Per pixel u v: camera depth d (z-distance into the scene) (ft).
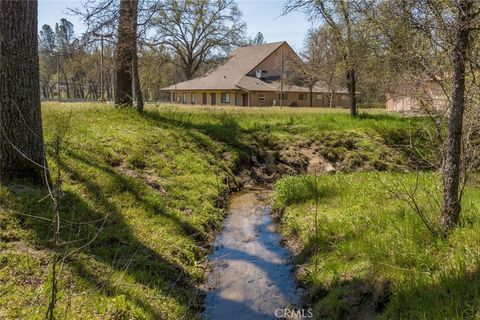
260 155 44.32
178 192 27.27
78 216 18.71
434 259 14.67
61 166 22.99
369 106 155.94
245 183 38.86
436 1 15.34
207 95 163.32
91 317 12.51
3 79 19.13
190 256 19.85
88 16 33.81
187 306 15.60
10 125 19.30
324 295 16.53
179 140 38.50
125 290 14.48
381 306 14.29
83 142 28.66
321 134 50.24
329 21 56.24
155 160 31.40
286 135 49.32
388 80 34.22
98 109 42.42
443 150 18.44
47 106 47.80
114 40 39.83
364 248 17.49
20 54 19.17
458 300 11.67
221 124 49.26
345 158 46.24
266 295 17.66
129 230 19.42
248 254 21.76
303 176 32.65
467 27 14.57
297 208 26.16
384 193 23.88
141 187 25.05
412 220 17.79
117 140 32.01
